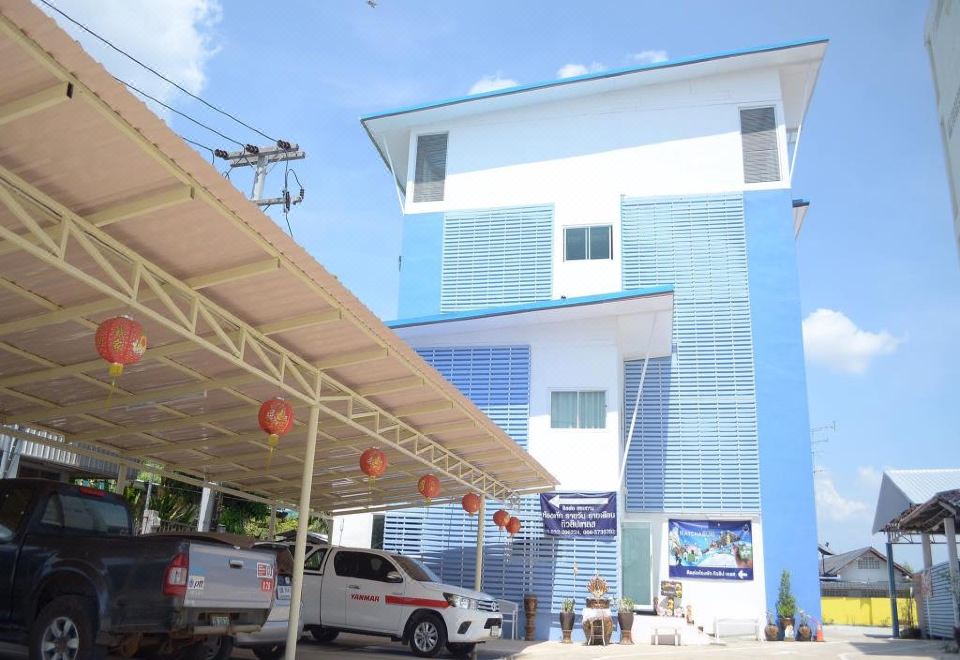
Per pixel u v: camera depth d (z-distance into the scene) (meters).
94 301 8.72
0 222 6.93
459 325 24.20
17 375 10.80
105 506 9.34
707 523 23.94
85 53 5.22
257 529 26.47
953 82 18.48
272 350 10.16
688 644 20.45
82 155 6.18
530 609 21.33
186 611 7.68
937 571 24.75
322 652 13.47
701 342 25.59
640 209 27.17
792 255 25.94
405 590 14.27
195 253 7.73
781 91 28.08
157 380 11.16
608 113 28.28
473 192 28.58
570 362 23.81
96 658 7.52
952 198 19.22
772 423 24.42
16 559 8.11
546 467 23.05
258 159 24.97
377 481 17.92
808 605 22.73
